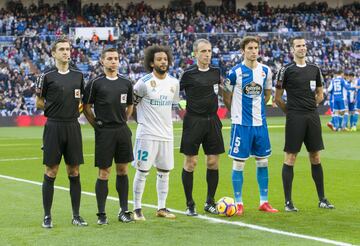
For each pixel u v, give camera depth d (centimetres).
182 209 1991
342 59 9319
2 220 1814
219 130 1938
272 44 9256
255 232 1620
